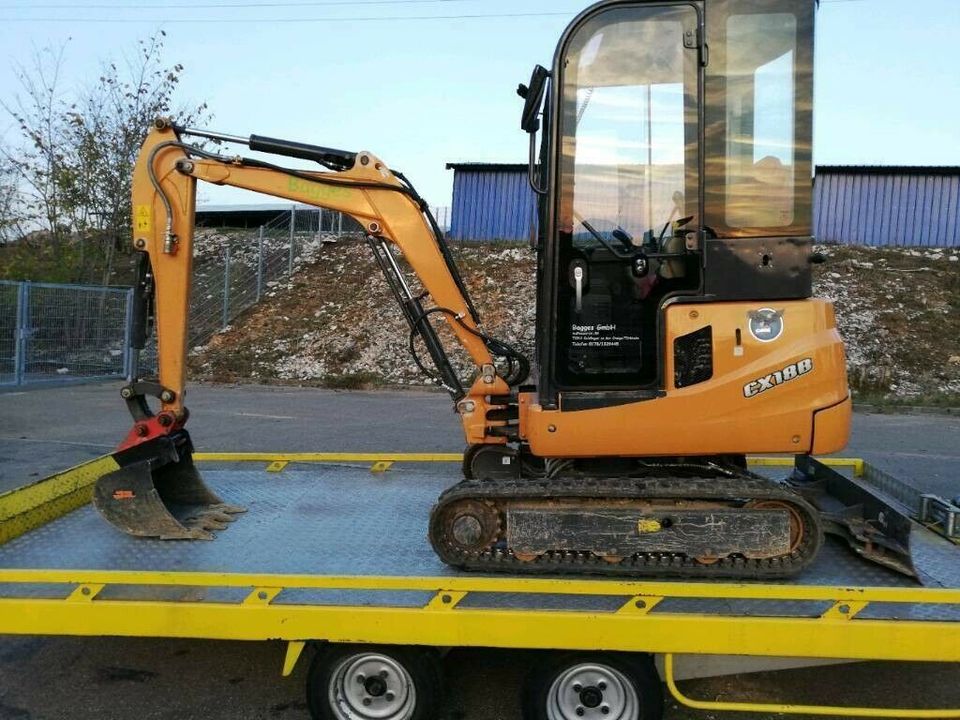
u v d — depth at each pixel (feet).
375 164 13.69
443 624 9.91
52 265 55.26
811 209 11.39
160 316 14.11
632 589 9.93
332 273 63.98
